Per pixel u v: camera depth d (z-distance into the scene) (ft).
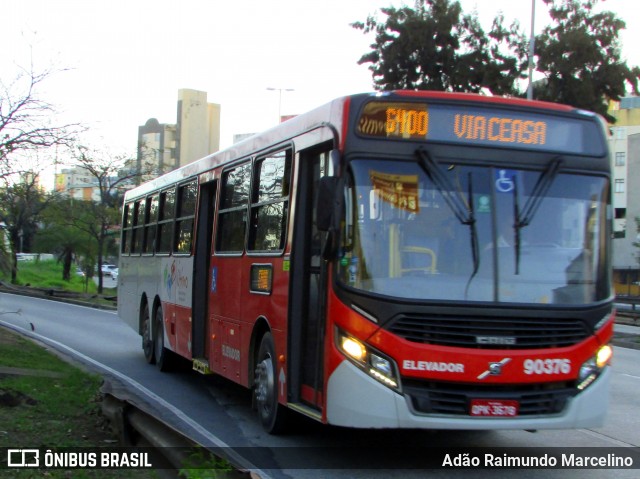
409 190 22.52
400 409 21.13
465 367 21.17
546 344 21.90
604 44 110.32
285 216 27.04
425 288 21.74
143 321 50.98
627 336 79.97
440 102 23.15
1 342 49.85
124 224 59.88
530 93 96.32
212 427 29.60
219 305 34.42
